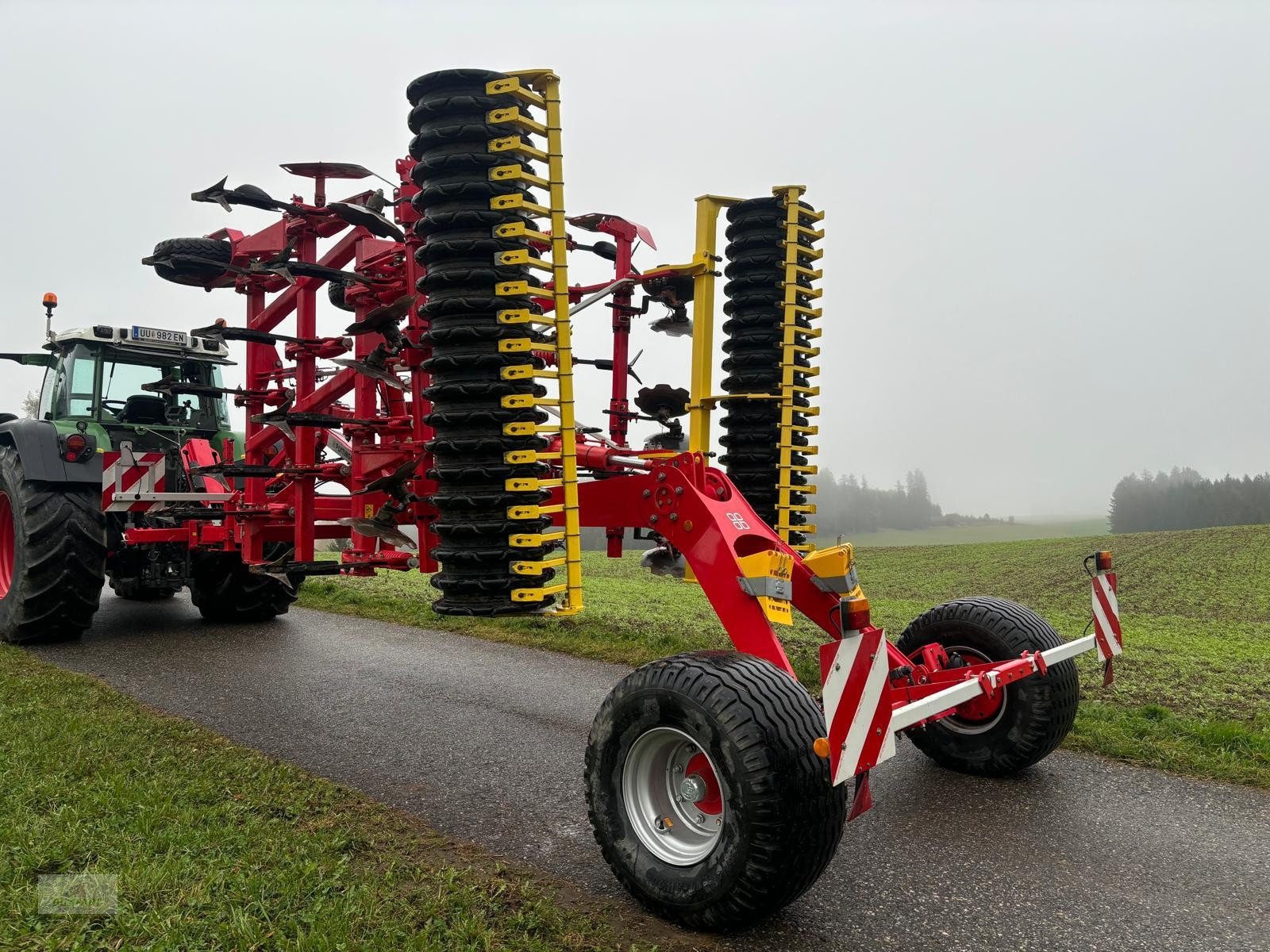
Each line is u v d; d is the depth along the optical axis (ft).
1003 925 8.71
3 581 23.31
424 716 16.03
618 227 17.12
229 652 21.57
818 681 18.13
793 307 15.69
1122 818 11.48
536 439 11.91
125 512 22.61
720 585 11.30
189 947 7.53
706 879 8.33
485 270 11.37
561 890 9.32
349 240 17.48
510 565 11.29
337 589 32.04
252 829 10.15
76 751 12.53
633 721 9.13
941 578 56.24
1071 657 12.51
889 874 9.84
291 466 17.80
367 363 14.71
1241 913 8.97
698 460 12.32
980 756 12.99
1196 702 16.88
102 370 24.75
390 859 9.71
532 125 11.34
